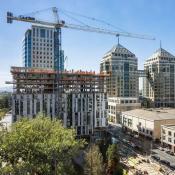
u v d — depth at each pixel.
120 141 140.38
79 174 76.50
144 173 87.75
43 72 147.75
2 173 42.34
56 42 195.00
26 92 144.00
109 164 82.56
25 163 44.69
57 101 142.38
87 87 160.50
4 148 45.16
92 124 150.62
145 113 163.62
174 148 121.38
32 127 56.12
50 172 49.50
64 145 50.00
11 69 144.62
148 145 132.50
